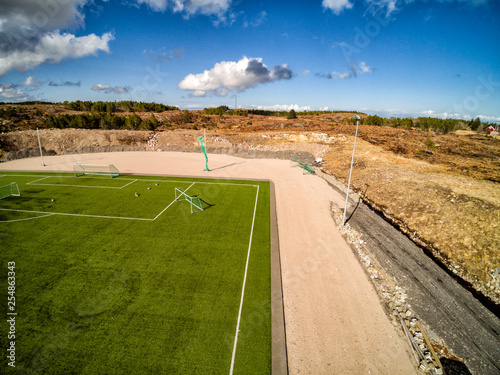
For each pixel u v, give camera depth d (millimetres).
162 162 37250
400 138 45375
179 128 63438
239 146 45562
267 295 11406
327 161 36562
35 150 40562
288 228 17703
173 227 17422
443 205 19125
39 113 70750
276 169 33625
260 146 45219
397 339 9547
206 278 12445
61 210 19953
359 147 38500
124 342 9008
